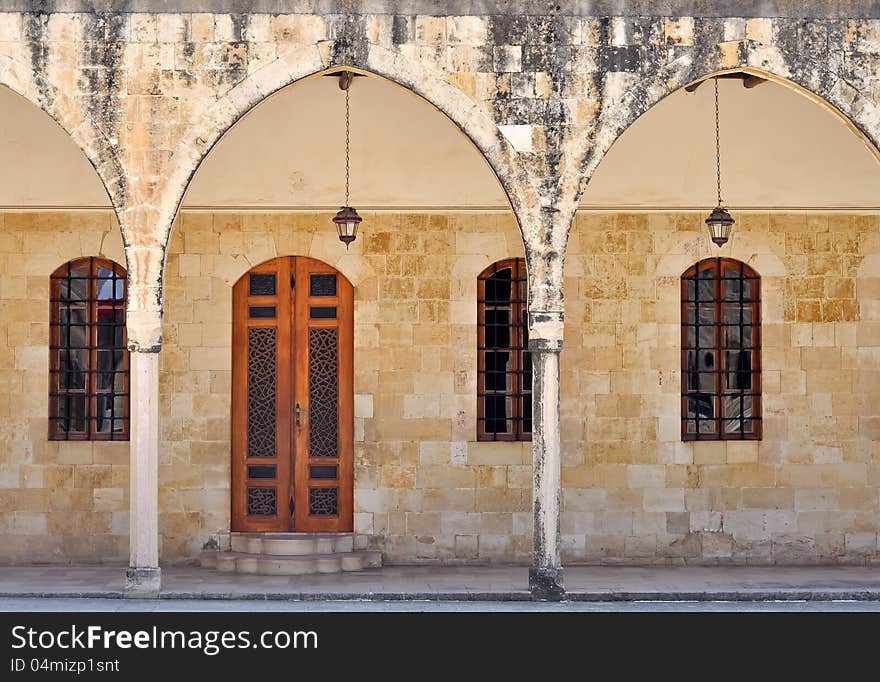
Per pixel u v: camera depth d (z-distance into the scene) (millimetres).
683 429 16391
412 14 13406
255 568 15398
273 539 15758
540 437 13375
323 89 15734
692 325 16578
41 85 13266
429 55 13391
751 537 16234
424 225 16266
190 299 16141
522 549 16109
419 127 15984
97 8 13336
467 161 16078
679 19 13492
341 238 15148
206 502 16031
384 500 16094
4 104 15711
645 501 16188
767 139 16125
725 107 16000
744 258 16375
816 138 16109
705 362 16500
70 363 16266
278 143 15992
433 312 16234
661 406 16266
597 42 13461
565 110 13414
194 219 16172
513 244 16281
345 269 16188
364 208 16172
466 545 16078
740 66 13469
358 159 16078
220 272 16172
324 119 15922
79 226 16109
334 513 16297
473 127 13375
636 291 16297
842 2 13547
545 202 13383
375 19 13367
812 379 16375
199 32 13344
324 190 16125
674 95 15961
